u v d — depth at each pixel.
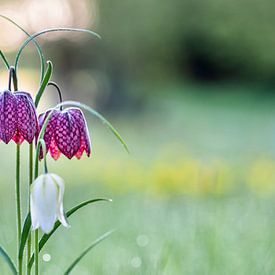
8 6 27.72
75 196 9.41
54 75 29.77
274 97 32.66
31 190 2.85
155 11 30.83
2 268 5.07
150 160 14.30
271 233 6.33
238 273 5.39
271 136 20.89
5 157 15.84
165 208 8.01
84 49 30.11
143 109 27.83
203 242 5.93
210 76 35.19
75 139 3.19
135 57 30.83
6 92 3.07
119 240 6.52
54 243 6.27
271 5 32.28
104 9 29.91
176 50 32.78
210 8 32.19
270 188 9.31
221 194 8.60
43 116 3.22
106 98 28.38
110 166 11.97
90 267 5.63
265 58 33.53
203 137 21.17
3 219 7.18
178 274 5.42
